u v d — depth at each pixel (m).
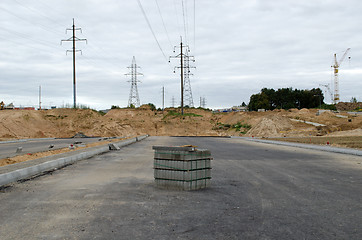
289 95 168.12
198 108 105.56
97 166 14.77
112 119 79.25
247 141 42.91
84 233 5.21
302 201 7.64
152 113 93.81
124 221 5.91
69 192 8.65
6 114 58.25
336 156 19.77
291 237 5.05
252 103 155.62
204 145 32.59
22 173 11.18
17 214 6.38
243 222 5.87
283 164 15.56
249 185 9.80
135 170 13.32
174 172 9.04
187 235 5.12
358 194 8.46
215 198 7.95
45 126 62.62
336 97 169.88
